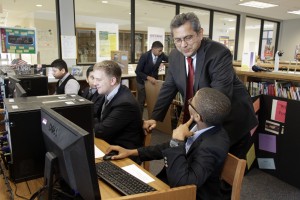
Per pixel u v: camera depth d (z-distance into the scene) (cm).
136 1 604
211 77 164
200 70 167
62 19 485
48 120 93
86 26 532
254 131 263
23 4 516
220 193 127
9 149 112
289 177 253
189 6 683
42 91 220
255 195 233
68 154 78
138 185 115
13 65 324
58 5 480
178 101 361
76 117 116
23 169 104
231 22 864
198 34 154
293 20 970
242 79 279
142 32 621
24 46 391
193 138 126
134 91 546
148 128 185
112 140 182
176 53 186
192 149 123
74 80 318
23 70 290
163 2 624
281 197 231
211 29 766
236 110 181
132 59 612
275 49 1020
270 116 261
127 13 643
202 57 165
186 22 149
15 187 115
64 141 79
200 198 121
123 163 140
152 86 396
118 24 584
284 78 241
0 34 370
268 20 952
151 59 444
